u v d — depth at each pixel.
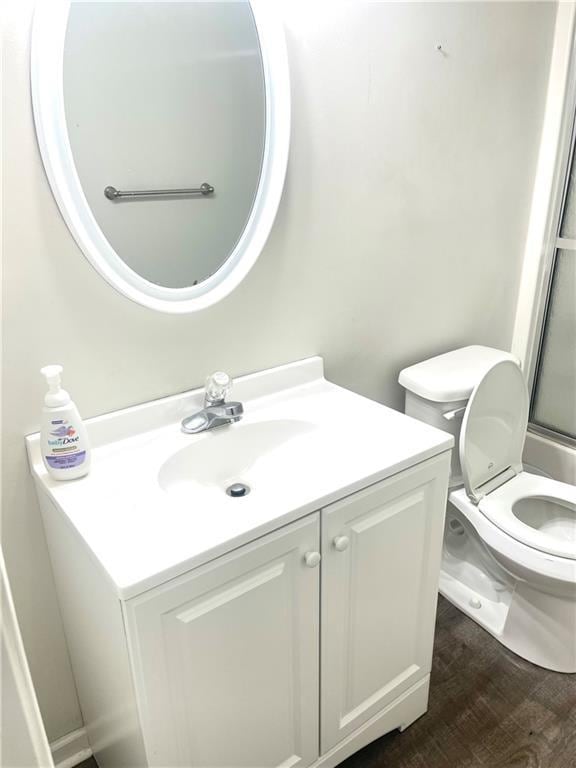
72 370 1.19
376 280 1.65
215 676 1.04
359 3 1.34
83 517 1.01
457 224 1.80
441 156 1.67
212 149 1.22
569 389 2.23
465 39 1.58
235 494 1.27
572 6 1.75
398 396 1.88
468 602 1.90
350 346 1.67
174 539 0.95
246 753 1.16
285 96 1.26
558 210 2.03
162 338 1.29
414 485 1.25
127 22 1.06
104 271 1.14
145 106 1.12
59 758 1.46
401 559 1.30
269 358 1.49
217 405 1.33
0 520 1.20
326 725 1.30
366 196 1.54
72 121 1.05
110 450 1.24
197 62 1.16
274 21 1.21
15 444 1.16
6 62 0.97
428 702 1.60
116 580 0.86
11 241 1.05
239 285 1.37
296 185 1.39
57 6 0.98
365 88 1.43
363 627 1.29
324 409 1.42
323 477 1.13
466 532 1.93
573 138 1.93
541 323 2.19
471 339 2.04
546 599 1.61
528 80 1.80
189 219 1.24
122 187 1.13
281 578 1.07
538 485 1.78
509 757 1.46
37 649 1.35
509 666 1.70
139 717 0.97
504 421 1.76
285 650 1.14
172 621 0.94
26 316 1.10
